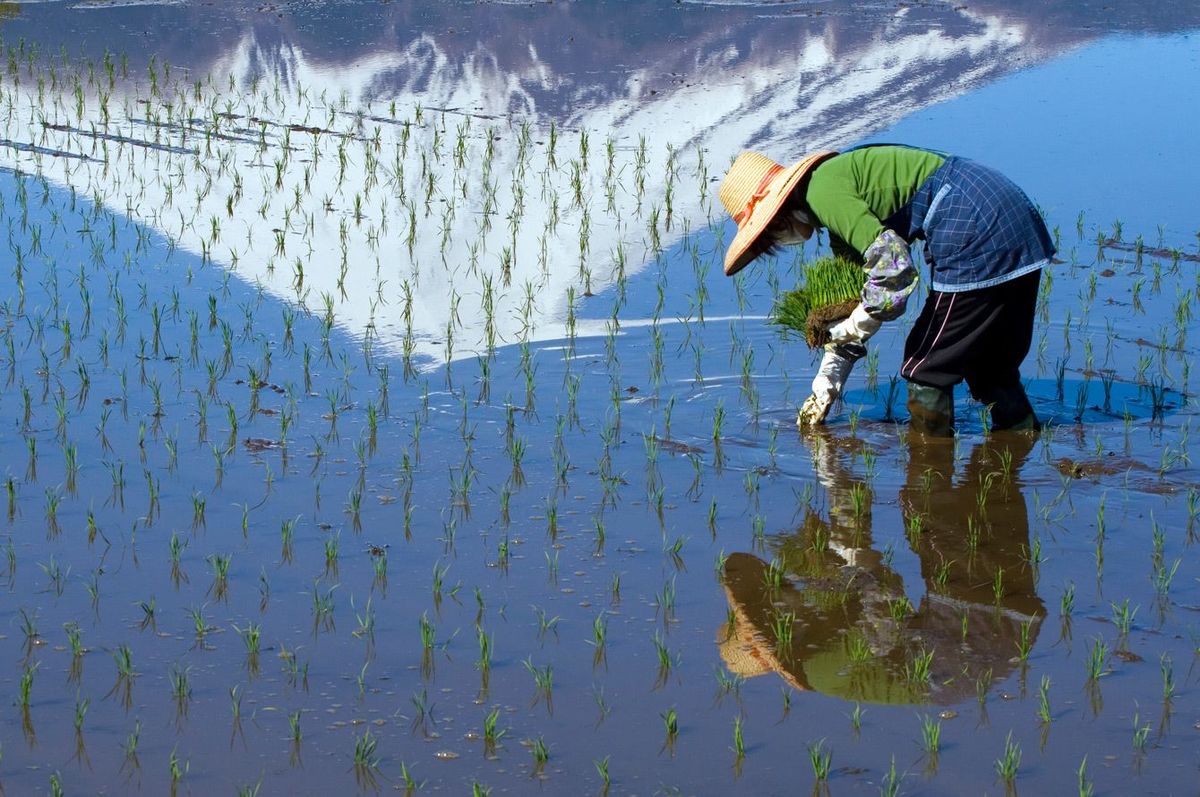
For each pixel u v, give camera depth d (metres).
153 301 8.55
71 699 4.28
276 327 8.18
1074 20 20.17
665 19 20.22
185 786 3.84
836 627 4.77
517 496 5.91
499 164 12.34
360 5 21.58
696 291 8.96
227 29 19.53
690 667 4.50
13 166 11.78
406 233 10.23
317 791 3.82
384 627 4.76
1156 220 10.46
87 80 15.80
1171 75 16.09
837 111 14.52
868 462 6.14
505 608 4.91
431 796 3.80
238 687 4.36
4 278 8.88
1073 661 4.51
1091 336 8.03
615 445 6.50
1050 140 13.06
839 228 6.09
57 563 5.23
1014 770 3.86
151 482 5.98
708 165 12.35
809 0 22.23
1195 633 4.69
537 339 8.05
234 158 12.29
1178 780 3.84
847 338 6.37
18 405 6.85
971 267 6.09
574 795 3.80
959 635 4.70
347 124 13.88
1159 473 6.12
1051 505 5.81
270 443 6.46
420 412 6.89
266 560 5.28
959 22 20.09
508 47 18.11
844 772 3.90
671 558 5.33
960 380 6.36
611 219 10.67
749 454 6.39
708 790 3.82
